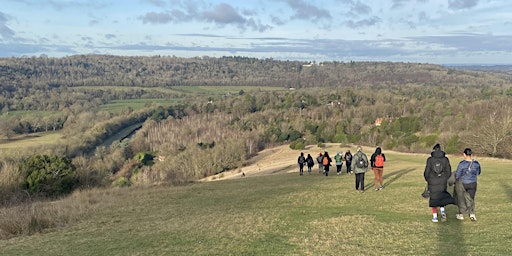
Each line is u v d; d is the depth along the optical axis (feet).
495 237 29.04
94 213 57.77
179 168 230.07
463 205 34.35
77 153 262.06
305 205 50.44
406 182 63.21
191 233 38.65
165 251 32.63
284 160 241.55
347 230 35.09
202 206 57.82
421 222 35.70
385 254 27.53
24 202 88.22
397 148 237.25
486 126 159.74
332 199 52.85
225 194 69.82
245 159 269.03
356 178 56.80
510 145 146.20
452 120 257.75
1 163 140.67
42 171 103.60
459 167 34.47
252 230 37.70
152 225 45.21
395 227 34.68
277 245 31.73
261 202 56.29
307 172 109.81
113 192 85.61
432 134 232.53
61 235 44.04
